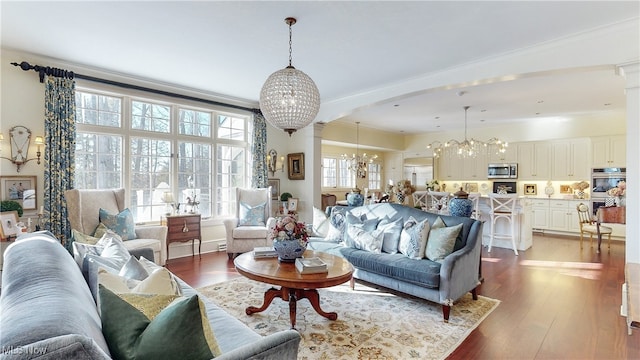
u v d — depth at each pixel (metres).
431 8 2.79
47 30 3.27
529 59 3.62
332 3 2.72
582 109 6.61
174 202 5.05
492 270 4.49
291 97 2.88
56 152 4.04
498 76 3.86
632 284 1.66
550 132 7.84
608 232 5.71
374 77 4.68
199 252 5.21
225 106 5.87
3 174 3.80
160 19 3.02
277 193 6.54
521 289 3.71
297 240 3.05
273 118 3.02
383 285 3.40
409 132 9.98
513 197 5.64
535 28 3.14
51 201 3.99
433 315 3.01
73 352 0.75
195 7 2.80
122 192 4.51
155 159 5.16
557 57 3.42
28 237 2.01
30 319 0.85
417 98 5.74
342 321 2.88
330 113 5.96
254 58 4.00
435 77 4.46
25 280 1.20
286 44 3.57
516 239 5.82
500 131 8.64
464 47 3.61
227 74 4.65
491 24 3.07
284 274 2.65
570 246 6.20
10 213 3.61
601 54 3.16
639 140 2.96
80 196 3.96
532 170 8.19
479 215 6.09
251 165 6.24
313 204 6.30
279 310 3.12
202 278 4.08
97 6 2.79
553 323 2.84
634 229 2.97
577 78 4.60
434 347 2.44
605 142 7.02
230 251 5.11
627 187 3.01
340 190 10.19
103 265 1.89
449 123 8.34
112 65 4.30
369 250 3.72
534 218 8.06
